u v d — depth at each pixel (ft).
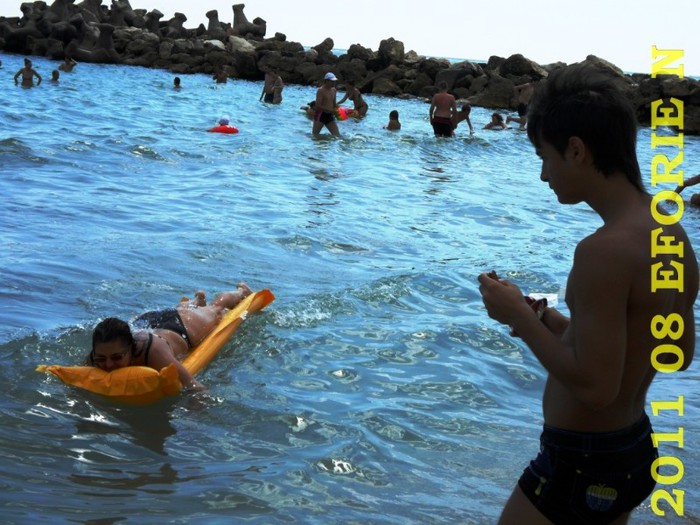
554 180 7.89
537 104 7.93
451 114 73.20
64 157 45.50
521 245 32.81
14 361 17.67
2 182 37.45
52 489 12.46
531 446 15.14
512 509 8.22
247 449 14.49
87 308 21.47
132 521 11.64
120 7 207.31
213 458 14.08
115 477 13.11
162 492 12.67
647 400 17.44
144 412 15.89
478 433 15.61
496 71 148.66
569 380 7.31
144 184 40.32
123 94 101.14
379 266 27.73
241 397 16.76
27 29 182.50
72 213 32.48
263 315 21.47
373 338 20.54
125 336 16.79
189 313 20.06
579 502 7.82
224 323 19.97
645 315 7.38
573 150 7.63
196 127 67.72
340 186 44.29
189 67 174.40
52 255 25.95
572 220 39.47
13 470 12.96
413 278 25.71
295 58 164.96
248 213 35.12
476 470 14.05
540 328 7.53
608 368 7.17
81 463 13.53
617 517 8.05
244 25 213.46
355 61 157.38
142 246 27.86
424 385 17.85
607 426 7.70
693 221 39.96
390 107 118.01
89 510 11.89
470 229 35.60
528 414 16.78
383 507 12.52
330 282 25.27
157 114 77.82
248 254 27.86
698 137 105.09
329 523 11.91
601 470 7.71
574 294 7.44
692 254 7.87
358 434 15.14
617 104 7.56
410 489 13.20
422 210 39.17
